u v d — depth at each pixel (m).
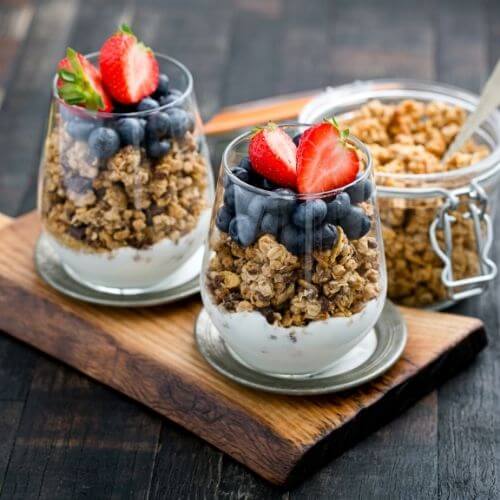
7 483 0.81
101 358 0.87
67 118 0.86
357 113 0.98
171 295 0.90
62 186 0.87
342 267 0.80
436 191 0.89
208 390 0.84
